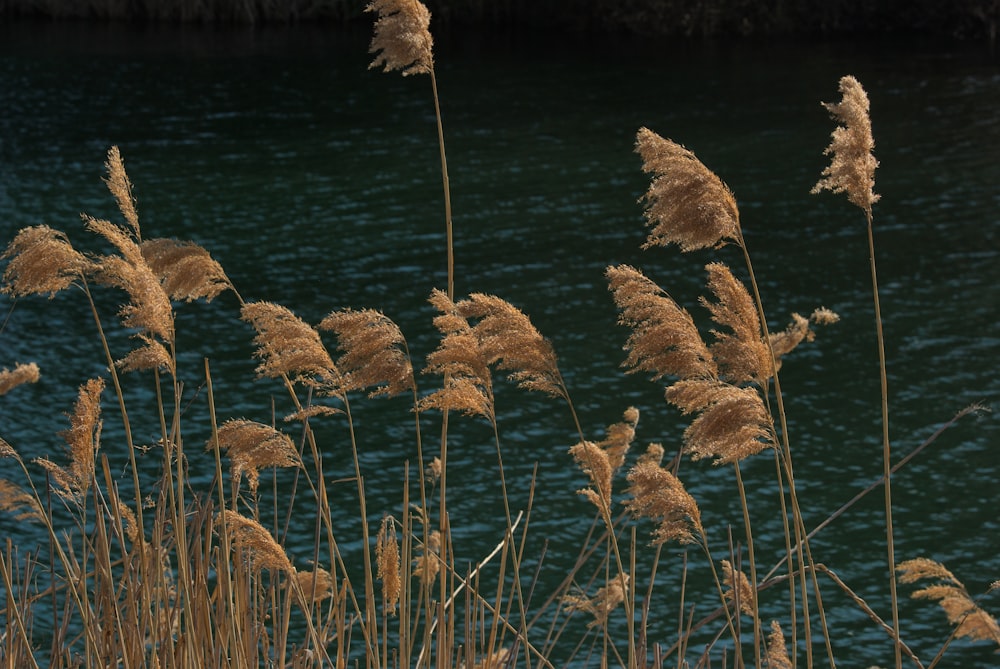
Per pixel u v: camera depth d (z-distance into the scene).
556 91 68.25
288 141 56.53
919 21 85.75
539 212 44.94
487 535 22.42
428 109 63.66
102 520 5.95
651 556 21.69
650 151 5.06
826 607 20.45
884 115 60.03
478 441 26.58
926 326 33.59
